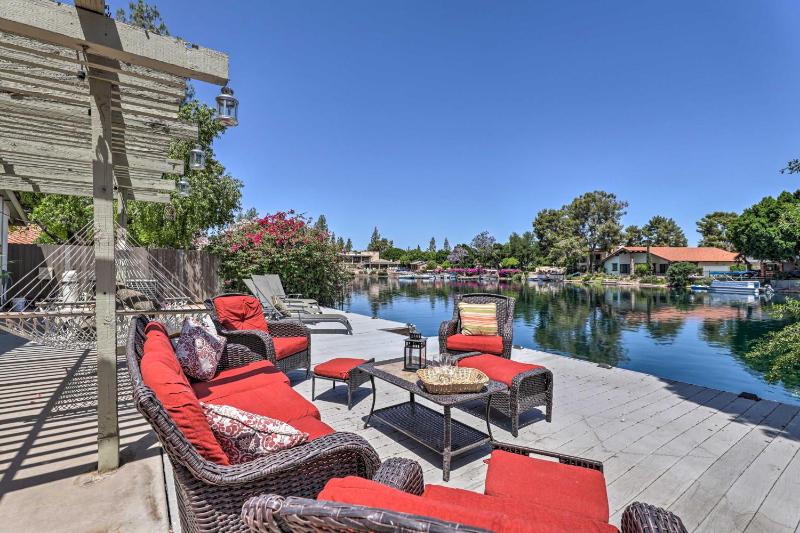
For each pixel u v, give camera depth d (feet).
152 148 16.42
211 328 10.14
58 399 10.76
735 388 19.80
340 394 11.87
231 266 35.19
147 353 5.08
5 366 14.07
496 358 10.60
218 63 7.31
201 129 39.11
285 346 12.22
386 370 9.50
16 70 9.45
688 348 28.45
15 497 6.33
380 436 9.05
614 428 9.53
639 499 6.61
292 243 37.29
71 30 5.90
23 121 12.69
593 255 151.64
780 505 6.48
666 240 170.60
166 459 7.64
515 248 165.17
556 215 162.09
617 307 53.93
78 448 8.05
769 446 8.60
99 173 7.10
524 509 3.92
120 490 6.59
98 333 7.09
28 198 41.24
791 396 18.57
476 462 7.98
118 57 6.49
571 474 4.86
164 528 5.68
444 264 188.75
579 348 28.37
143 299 13.70
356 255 224.74
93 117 7.04
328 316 23.43
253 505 2.43
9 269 28.02
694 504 6.49
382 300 62.80
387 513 1.97
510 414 9.13
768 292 75.51
